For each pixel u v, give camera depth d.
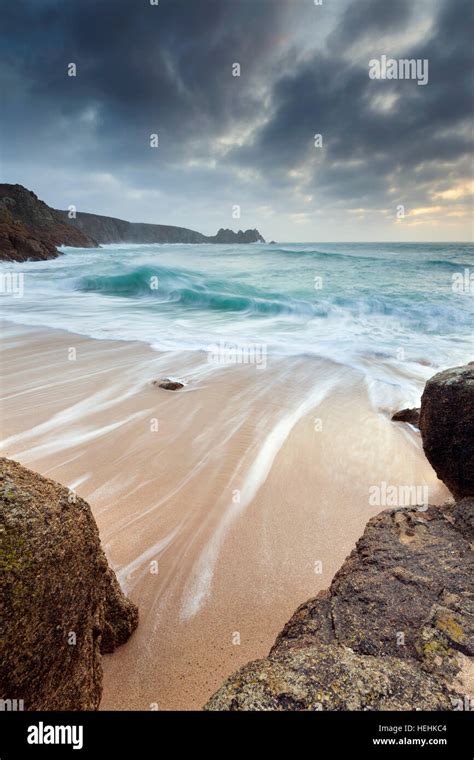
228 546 4.45
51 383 8.77
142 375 9.41
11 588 1.83
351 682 1.86
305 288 22.25
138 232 155.00
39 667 1.88
